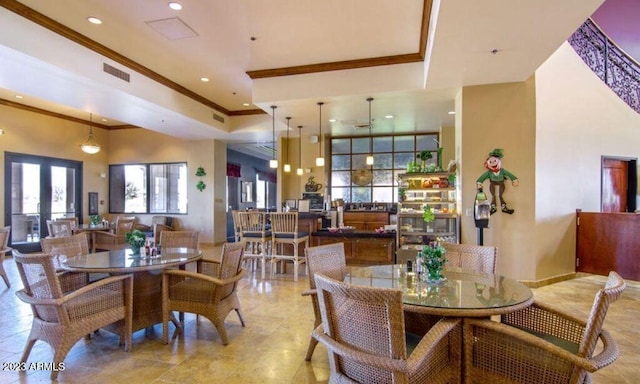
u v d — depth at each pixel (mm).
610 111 5895
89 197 9297
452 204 5578
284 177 9211
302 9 3805
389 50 4867
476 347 1914
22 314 3713
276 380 2428
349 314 1558
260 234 5531
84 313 2588
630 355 2828
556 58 5359
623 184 6066
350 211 8383
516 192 4945
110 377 2457
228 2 3668
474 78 4762
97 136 9602
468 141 5098
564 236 5367
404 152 8922
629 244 4922
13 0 3674
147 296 3119
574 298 4410
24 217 7719
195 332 3289
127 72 5254
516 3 2941
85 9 3832
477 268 2859
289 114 6668
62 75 4488
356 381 1651
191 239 4121
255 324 3482
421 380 1690
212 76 5934
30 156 7820
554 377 1671
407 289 2236
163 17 4004
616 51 6043
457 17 3168
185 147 9477
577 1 2914
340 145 9273
